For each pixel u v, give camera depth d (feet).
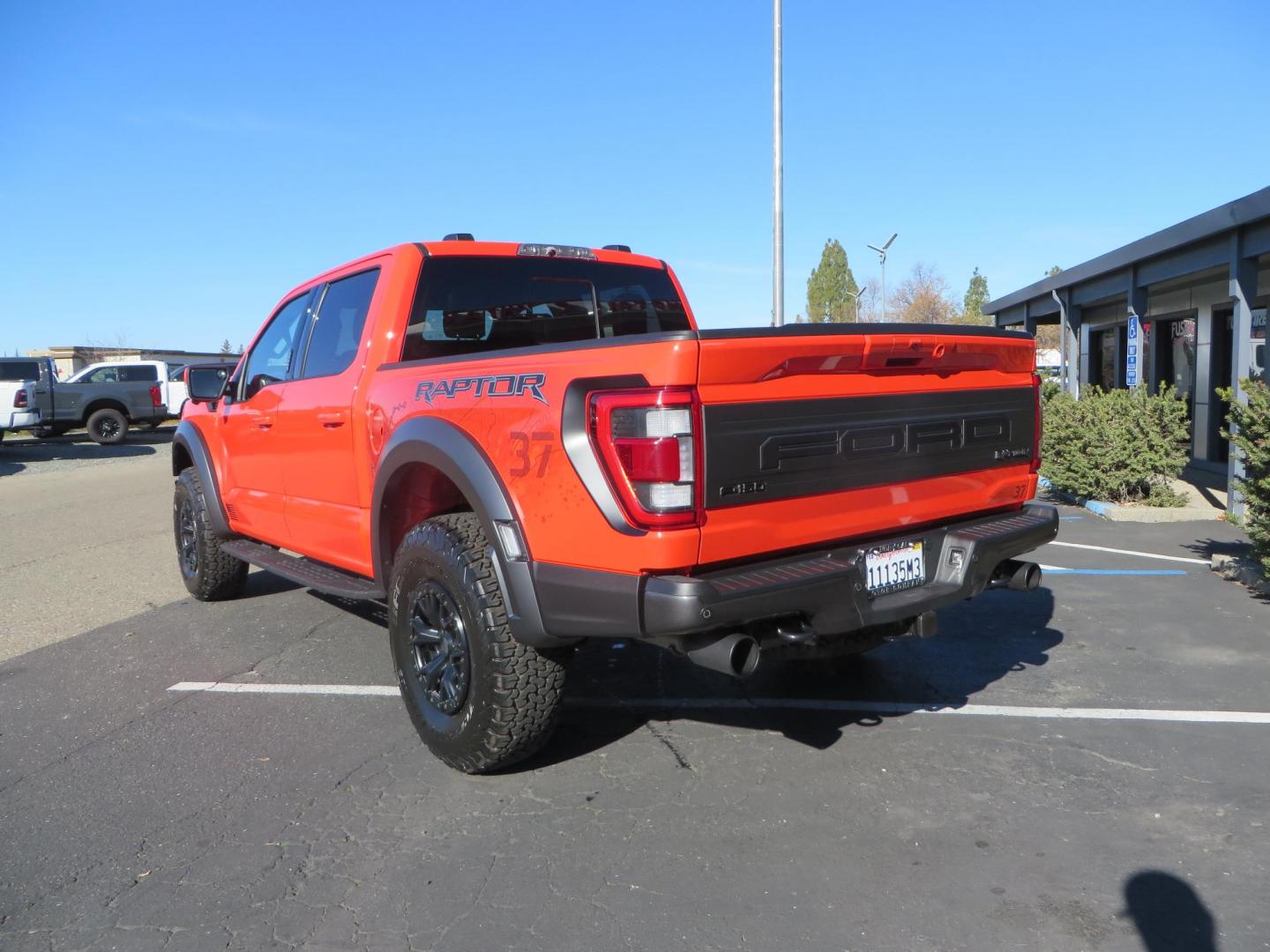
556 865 10.23
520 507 10.96
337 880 10.04
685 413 9.40
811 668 16.75
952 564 12.07
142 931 9.18
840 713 14.57
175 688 16.48
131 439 91.50
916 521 12.00
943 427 12.13
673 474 9.40
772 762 12.77
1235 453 31.89
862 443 11.05
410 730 14.25
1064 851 10.29
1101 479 34.35
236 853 10.65
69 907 9.62
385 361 14.47
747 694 15.51
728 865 10.15
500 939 8.93
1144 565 24.89
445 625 12.35
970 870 9.95
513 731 11.66
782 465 10.20
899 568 11.66
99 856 10.67
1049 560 25.81
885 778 12.19
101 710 15.46
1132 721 13.98
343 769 12.89
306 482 16.70
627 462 9.64
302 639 19.42
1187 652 17.24
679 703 15.12
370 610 21.90
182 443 22.39
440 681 12.57
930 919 9.09
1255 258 32.55
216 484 21.01
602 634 10.27
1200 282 46.47
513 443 10.96
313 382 16.25
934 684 15.79
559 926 9.12
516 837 10.85
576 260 17.01
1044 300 61.72
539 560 10.82
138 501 43.96
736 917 9.20
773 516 10.28
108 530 35.37
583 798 11.84
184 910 9.53
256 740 14.02
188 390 19.67
